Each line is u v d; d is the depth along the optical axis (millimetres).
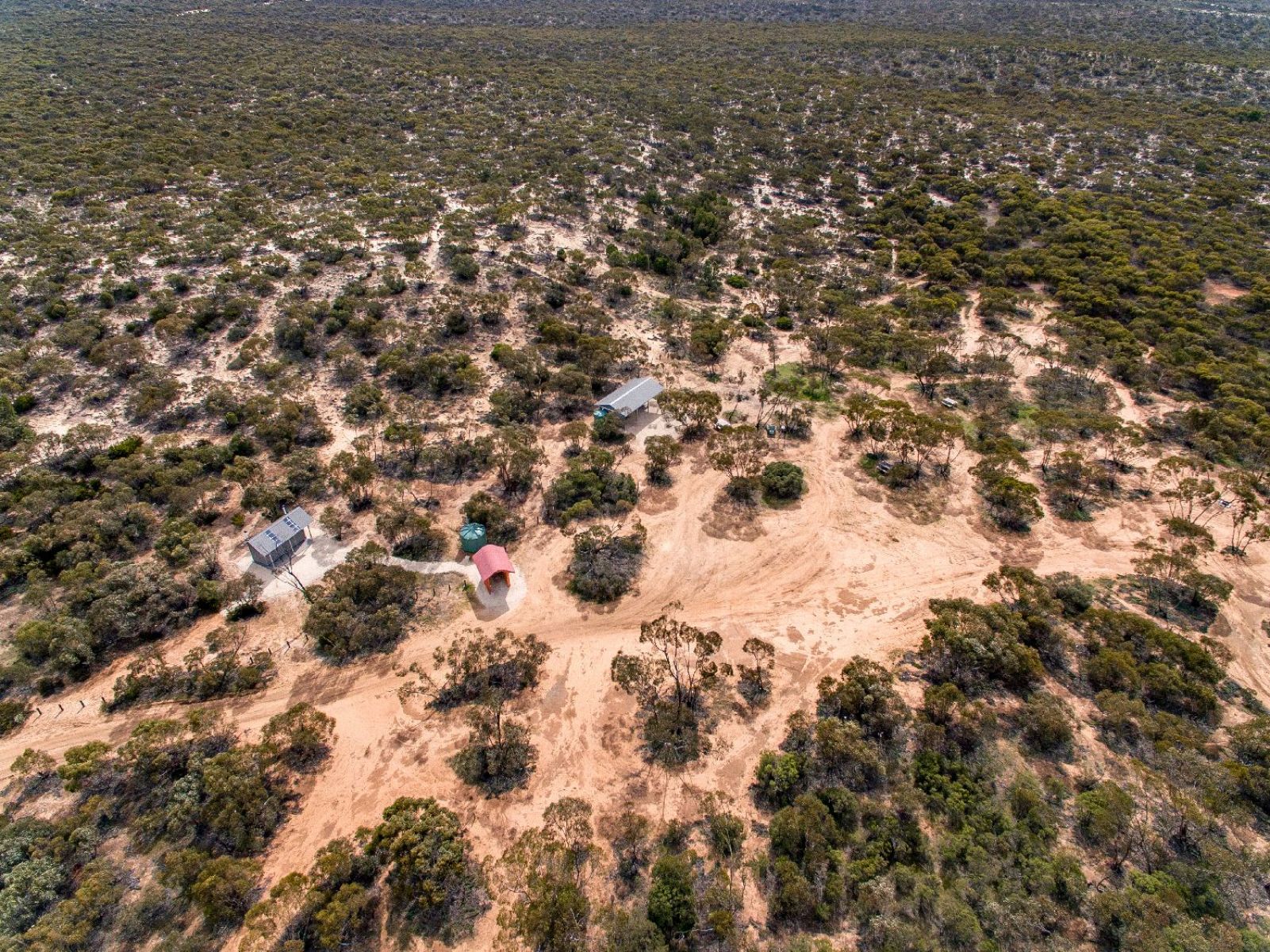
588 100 193375
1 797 40031
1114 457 70375
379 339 85875
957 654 46719
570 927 32781
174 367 78938
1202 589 52438
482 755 42594
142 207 112312
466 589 55250
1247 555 58938
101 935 33469
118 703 45875
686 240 116062
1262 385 79188
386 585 52969
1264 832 37500
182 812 37438
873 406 75125
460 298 93062
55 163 124250
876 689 43219
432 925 34344
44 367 73188
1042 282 109062
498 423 74438
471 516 60781
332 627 48906
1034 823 37344
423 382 79562
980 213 132250
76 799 39875
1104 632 48344
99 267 93562
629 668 44781
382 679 47969
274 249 103875
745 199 141500
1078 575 56906
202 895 33625
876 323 95562
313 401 75875
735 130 173250
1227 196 127500
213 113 159875
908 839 36750
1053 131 168000
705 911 34188
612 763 42438
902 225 126312
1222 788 38344
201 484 61875
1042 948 31906
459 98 187625
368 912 34750
